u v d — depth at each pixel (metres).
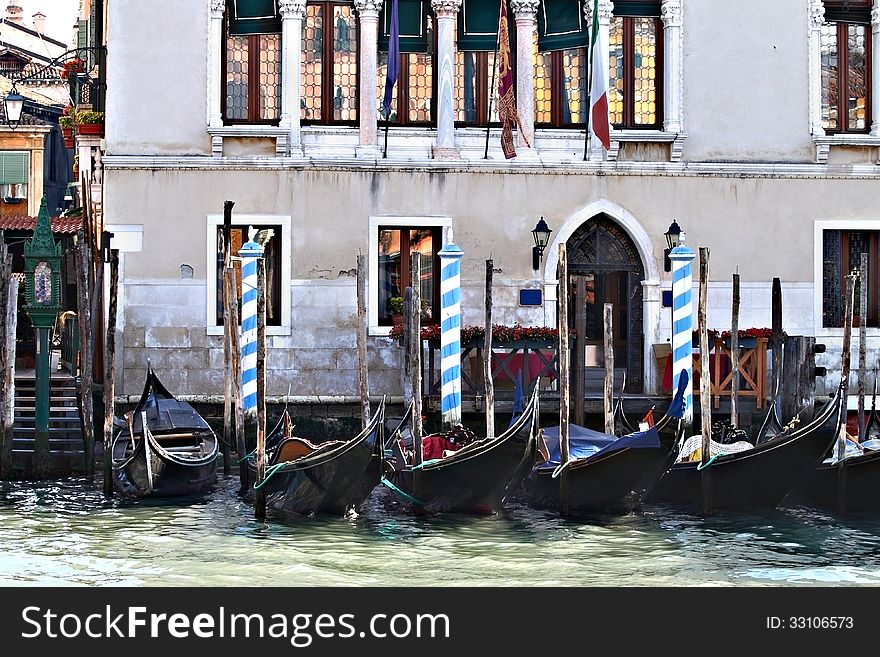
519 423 16.61
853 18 22.55
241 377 19.44
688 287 18.59
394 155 21.53
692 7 22.02
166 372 21.28
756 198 22.19
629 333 22.31
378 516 17.53
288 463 17.06
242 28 21.48
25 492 18.91
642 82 22.22
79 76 27.53
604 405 19.69
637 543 16.03
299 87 21.45
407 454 17.91
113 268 18.45
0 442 19.34
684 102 22.02
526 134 21.69
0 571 14.45
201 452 19.16
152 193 21.27
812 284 22.28
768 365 21.41
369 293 21.55
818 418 16.73
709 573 14.66
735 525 17.12
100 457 20.94
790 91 22.22
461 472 16.77
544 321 21.84
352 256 21.55
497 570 14.68
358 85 21.70
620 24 22.14
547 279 21.83
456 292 18.36
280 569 14.61
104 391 19.11
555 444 18.52
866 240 22.62
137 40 21.25
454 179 21.67
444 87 21.44
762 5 22.16
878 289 22.59
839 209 22.38
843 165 22.31
